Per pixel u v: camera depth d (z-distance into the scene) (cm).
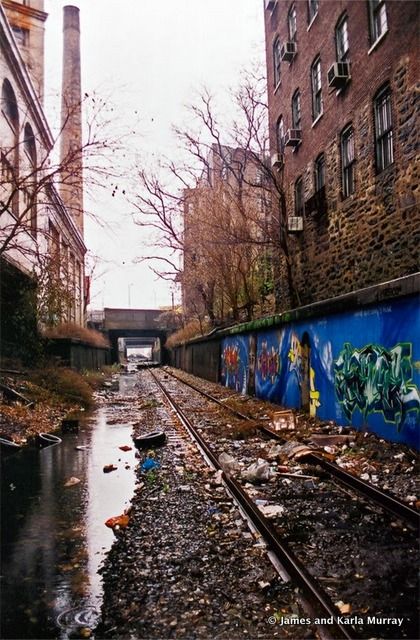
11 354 1898
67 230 3133
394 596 384
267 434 1130
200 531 538
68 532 553
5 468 878
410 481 679
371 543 491
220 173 2339
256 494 670
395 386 870
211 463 860
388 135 1071
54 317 2206
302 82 1478
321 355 1227
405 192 989
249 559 460
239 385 2273
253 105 1962
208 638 339
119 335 6825
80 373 2739
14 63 1662
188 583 418
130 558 473
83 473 834
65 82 4253
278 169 1820
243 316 2873
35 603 394
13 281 1872
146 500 660
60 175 1269
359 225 1212
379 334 930
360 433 981
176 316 5856
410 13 477
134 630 351
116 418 1560
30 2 2486
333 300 1115
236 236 2058
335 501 629
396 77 985
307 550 479
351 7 828
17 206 1794
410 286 793
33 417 1343
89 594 407
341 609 365
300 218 1628
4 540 530
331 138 1340
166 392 2394
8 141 1672
